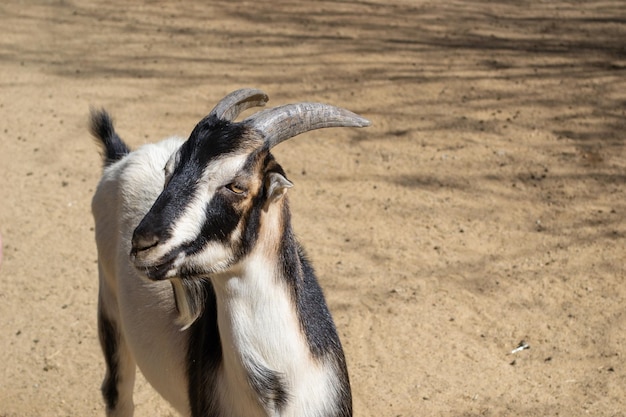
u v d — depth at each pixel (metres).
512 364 2.77
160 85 4.97
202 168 1.93
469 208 3.58
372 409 2.64
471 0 6.74
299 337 2.02
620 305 2.97
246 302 1.99
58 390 2.77
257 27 5.96
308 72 5.10
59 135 4.37
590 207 3.56
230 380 2.04
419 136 4.25
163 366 2.26
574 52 5.41
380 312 2.98
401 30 5.89
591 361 2.77
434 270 3.16
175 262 1.91
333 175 3.88
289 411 2.03
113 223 2.42
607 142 4.13
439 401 2.66
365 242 3.35
